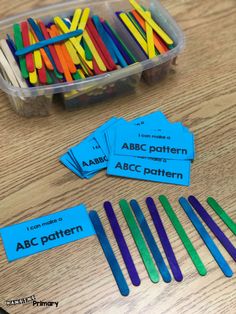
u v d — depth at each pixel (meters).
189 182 0.37
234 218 0.35
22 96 0.37
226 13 0.50
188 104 0.42
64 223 0.33
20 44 0.40
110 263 0.32
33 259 0.31
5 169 0.36
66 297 0.30
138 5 0.45
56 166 0.37
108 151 0.37
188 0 0.51
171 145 0.38
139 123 0.40
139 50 0.42
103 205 0.35
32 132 0.39
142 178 0.36
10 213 0.34
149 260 0.32
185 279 0.31
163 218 0.34
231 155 0.39
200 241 0.33
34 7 0.48
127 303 0.30
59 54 0.40
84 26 0.43
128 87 0.42
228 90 0.44
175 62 0.44
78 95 0.39
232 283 0.31
